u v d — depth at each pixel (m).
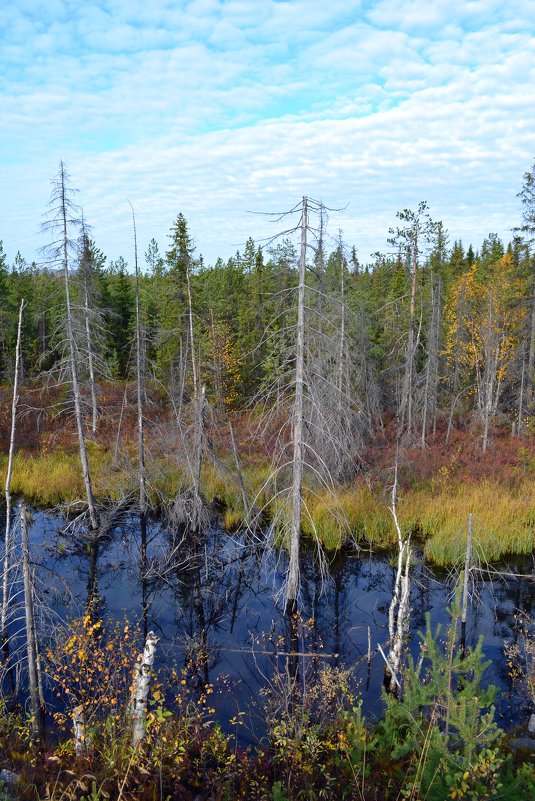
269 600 15.76
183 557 18.27
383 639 13.45
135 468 23.34
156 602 15.48
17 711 10.11
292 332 14.40
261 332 36.22
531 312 28.70
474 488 22.22
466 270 46.16
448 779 5.65
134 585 16.44
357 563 17.88
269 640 13.53
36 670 9.66
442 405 33.62
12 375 40.69
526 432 29.25
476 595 15.22
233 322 40.69
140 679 7.10
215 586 16.56
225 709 10.60
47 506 22.33
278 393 14.12
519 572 16.64
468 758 6.00
